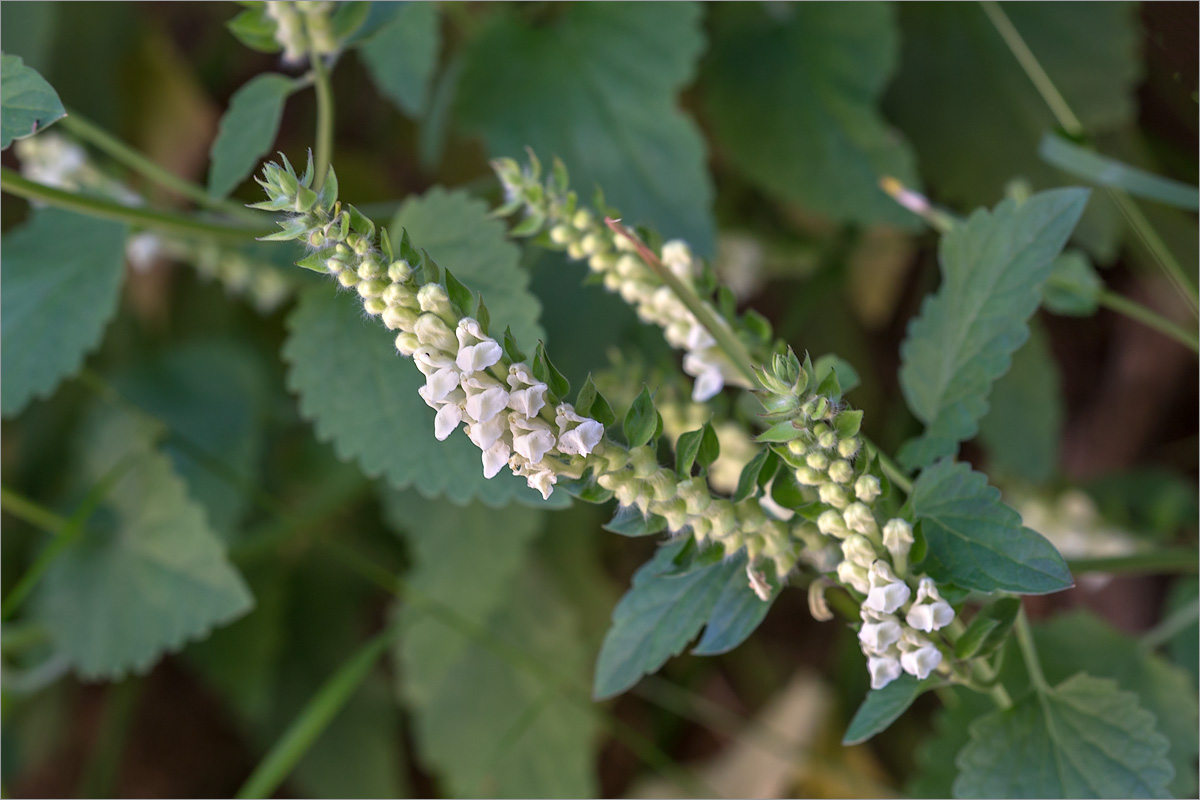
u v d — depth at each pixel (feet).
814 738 2.39
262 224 1.83
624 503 1.44
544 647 2.36
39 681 2.08
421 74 2.02
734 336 1.58
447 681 2.40
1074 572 1.66
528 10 2.02
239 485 2.25
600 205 1.60
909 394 1.63
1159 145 2.00
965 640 1.46
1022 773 1.55
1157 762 1.53
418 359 1.40
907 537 1.44
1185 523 2.12
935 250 2.45
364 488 2.31
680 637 1.51
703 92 2.18
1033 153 2.15
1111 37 2.04
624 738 2.31
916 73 2.24
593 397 1.42
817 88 2.08
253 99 1.73
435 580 2.13
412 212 1.71
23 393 1.84
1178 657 1.91
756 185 2.29
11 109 1.57
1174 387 2.35
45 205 1.90
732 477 1.67
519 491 1.64
